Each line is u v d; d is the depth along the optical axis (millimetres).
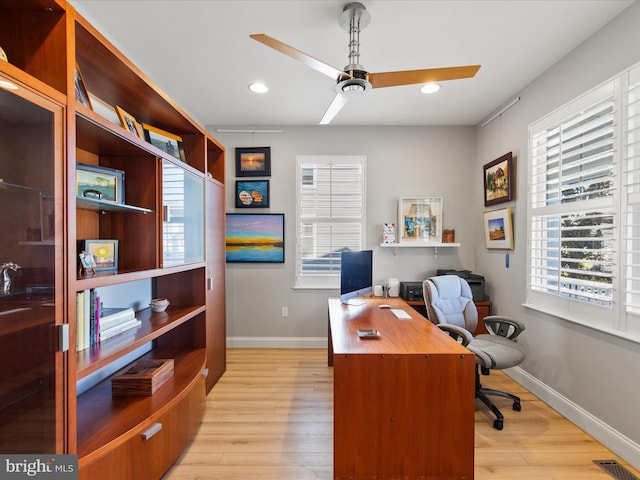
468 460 1543
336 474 1541
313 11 1713
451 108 3031
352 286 2721
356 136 3504
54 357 1063
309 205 3508
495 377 2818
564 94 2176
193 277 2355
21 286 1057
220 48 2066
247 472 1639
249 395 2447
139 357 2195
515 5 1672
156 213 1809
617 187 1784
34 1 1043
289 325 3523
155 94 1735
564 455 1781
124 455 1306
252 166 3506
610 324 1824
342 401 1539
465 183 3490
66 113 1084
